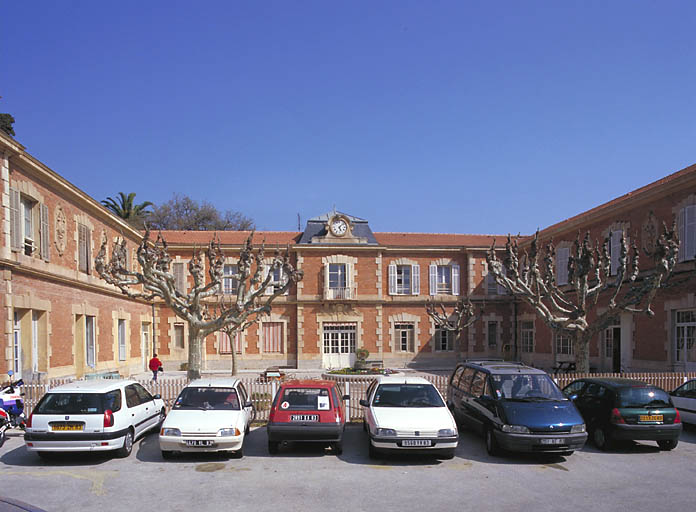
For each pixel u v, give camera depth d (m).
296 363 33.41
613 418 11.26
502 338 35.09
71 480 9.27
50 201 19.59
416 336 34.44
